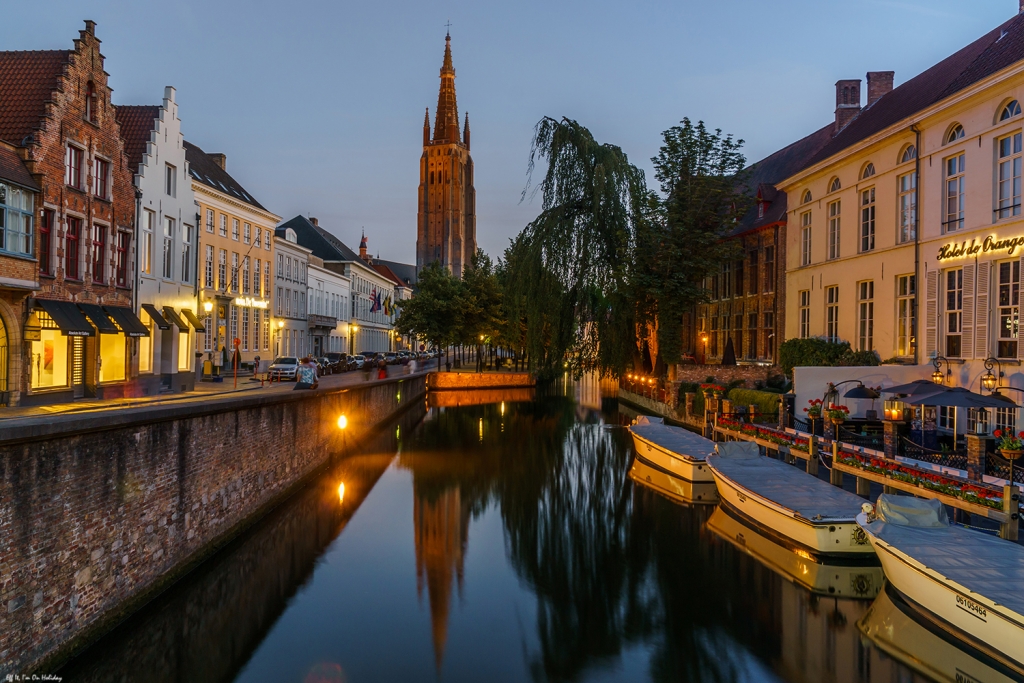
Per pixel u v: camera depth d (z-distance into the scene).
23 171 19.42
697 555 14.62
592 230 30.95
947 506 14.72
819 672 9.43
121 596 9.92
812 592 12.37
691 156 32.22
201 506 12.77
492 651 10.18
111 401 21.17
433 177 140.50
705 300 32.75
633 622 11.20
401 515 17.83
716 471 17.75
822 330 29.78
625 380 50.03
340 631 10.77
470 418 38.91
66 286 21.69
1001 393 19.02
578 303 31.98
